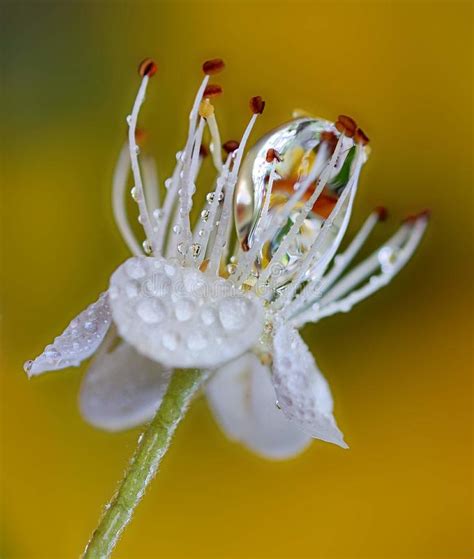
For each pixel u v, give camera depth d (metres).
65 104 0.12
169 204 0.09
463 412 0.12
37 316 0.12
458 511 0.11
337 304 0.09
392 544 0.11
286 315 0.09
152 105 0.12
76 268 0.12
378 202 0.12
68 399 0.11
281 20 0.12
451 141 0.12
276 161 0.09
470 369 0.12
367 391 0.12
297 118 0.09
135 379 0.10
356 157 0.09
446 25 0.12
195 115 0.09
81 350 0.09
